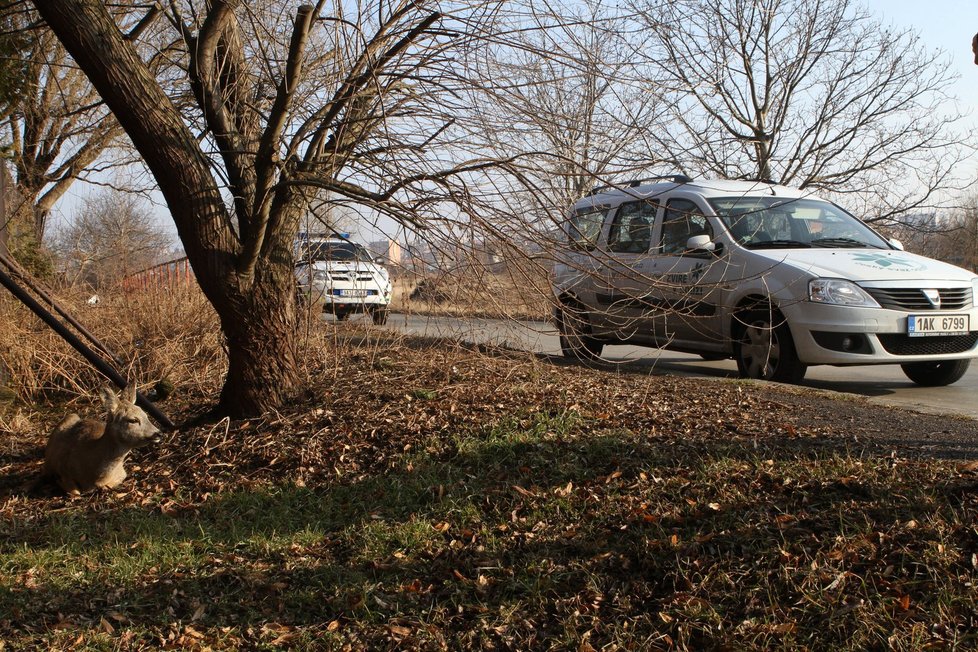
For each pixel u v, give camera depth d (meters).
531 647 3.75
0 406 8.20
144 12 9.59
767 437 5.93
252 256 6.72
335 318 8.90
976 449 5.48
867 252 9.27
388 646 3.83
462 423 6.52
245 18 6.97
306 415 6.93
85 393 8.80
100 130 10.20
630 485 5.17
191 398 8.66
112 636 3.91
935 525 4.02
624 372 9.76
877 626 3.40
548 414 6.59
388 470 5.90
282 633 3.97
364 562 4.64
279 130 6.15
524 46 5.89
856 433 6.04
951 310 8.56
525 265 5.94
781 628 3.52
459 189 5.79
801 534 4.19
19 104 10.37
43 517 5.70
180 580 4.54
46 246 11.48
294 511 5.47
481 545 4.68
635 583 4.08
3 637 3.91
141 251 10.82
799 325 8.57
